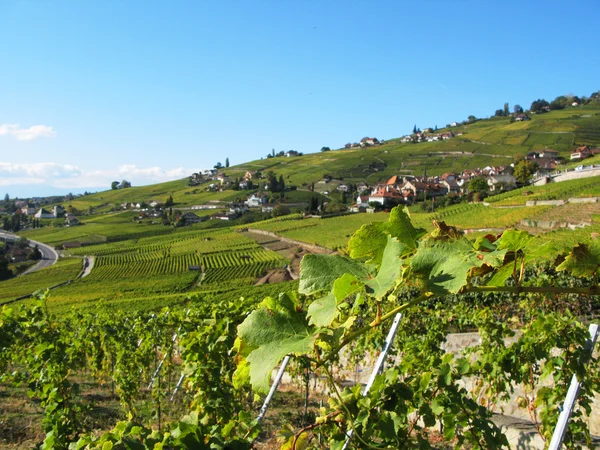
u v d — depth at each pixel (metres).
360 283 1.10
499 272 1.33
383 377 2.53
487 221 54.75
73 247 109.38
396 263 1.10
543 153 120.19
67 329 12.93
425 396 3.35
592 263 1.33
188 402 7.93
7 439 6.98
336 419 2.28
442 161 144.00
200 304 9.34
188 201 151.12
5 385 11.00
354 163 158.25
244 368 1.23
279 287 46.31
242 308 6.85
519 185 85.25
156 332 10.75
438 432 6.06
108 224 134.12
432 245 1.22
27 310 7.30
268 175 162.12
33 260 96.50
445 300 12.60
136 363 10.19
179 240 99.06
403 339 7.99
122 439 1.98
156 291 59.09
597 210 46.03
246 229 99.25
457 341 9.16
